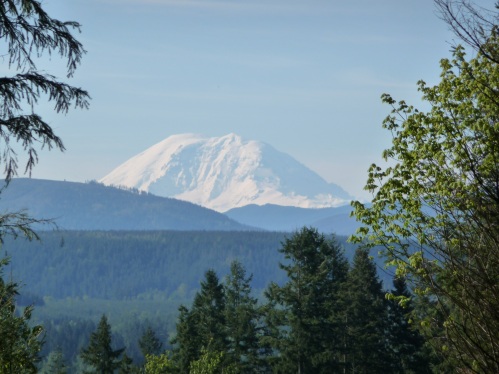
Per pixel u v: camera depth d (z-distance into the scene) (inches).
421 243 1993.1
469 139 1973.4
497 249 1843.0
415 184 2065.7
